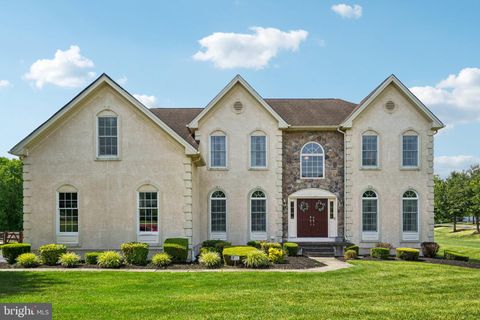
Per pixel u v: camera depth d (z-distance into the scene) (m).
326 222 25.02
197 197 23.33
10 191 48.84
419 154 24.47
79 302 10.98
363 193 24.39
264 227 24.47
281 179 24.50
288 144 25.27
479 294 12.38
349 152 24.45
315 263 18.81
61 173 20.42
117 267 17.25
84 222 20.23
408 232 24.33
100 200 20.31
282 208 24.89
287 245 22.06
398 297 11.88
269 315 9.73
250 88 24.38
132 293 12.29
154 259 17.59
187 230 20.16
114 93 20.58
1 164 52.06
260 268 17.25
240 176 24.50
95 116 20.53
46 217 20.33
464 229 61.44
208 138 24.53
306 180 25.09
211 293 12.26
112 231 20.22
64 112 20.16
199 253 22.22
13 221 49.62
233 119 24.64
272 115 24.47
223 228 24.41
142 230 20.27
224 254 17.95
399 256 21.80
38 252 19.91
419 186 24.41
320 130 25.11
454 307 10.69
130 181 20.36
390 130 24.48
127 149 20.45
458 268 17.91
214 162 24.56
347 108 27.50
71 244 20.19
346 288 13.12
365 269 17.05
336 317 9.62
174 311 10.07
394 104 24.59
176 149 20.42
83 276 15.01
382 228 24.23
